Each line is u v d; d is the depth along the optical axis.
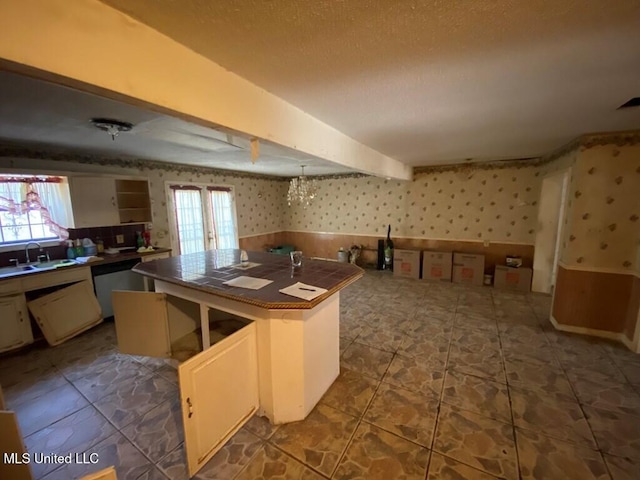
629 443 1.74
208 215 5.25
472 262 4.87
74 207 3.39
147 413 2.04
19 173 2.97
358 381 2.36
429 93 1.75
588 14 1.01
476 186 4.92
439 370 2.50
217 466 1.63
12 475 1.13
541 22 1.06
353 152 2.96
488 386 2.28
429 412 2.01
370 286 4.87
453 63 1.38
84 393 2.26
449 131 2.66
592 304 3.07
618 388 2.24
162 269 2.62
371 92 1.72
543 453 1.68
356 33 1.12
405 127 2.50
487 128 2.57
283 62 1.35
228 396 1.76
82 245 3.63
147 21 1.03
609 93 1.77
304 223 6.90
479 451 1.69
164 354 2.57
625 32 1.12
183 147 3.20
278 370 1.89
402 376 2.42
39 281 2.97
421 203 5.43
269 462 1.65
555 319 3.32
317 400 2.11
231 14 0.99
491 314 3.67
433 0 0.93
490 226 4.88
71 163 3.47
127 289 3.68
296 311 1.82
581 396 2.15
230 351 1.75
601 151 2.84
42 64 0.79
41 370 2.57
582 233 3.03
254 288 2.01
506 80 1.58
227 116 1.43
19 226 3.20
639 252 2.79
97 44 0.91
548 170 4.00
